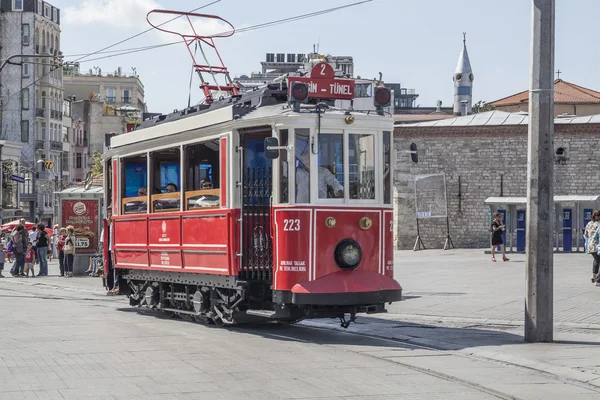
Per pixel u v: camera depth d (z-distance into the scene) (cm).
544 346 1381
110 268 2297
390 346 1407
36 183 10019
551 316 1430
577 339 1456
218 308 1673
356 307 1509
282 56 10062
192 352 1319
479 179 4772
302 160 1476
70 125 11450
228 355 1290
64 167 11294
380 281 1491
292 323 1736
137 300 2041
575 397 1005
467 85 9756
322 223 1472
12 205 8619
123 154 2027
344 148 1497
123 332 1575
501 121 4812
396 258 4003
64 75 14100
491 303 2038
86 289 2823
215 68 2044
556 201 4000
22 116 10162
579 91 9300
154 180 1875
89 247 3572
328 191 1484
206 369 1162
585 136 4569
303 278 1462
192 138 1703
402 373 1145
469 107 9775
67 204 3566
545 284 1423
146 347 1371
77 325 1692
